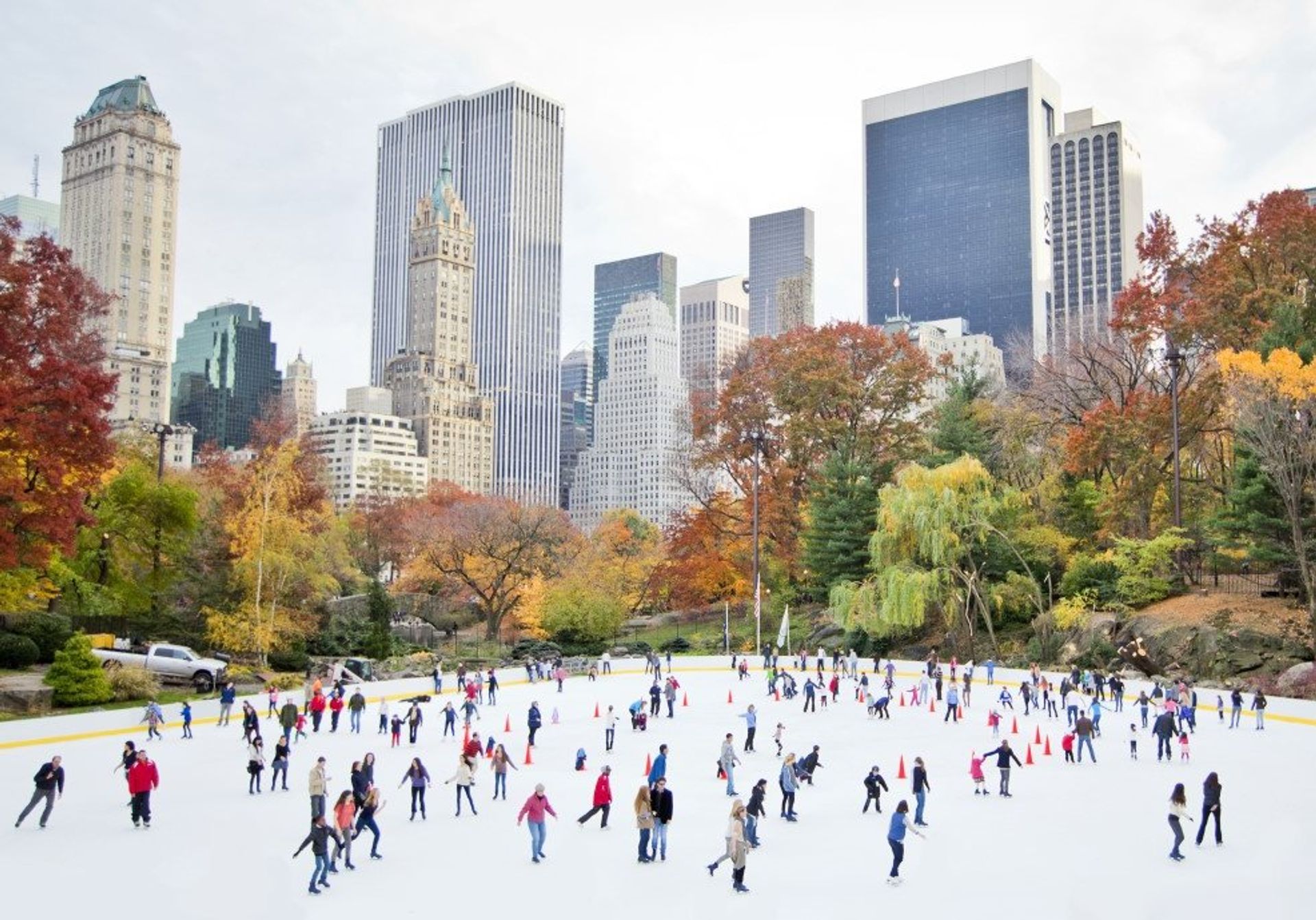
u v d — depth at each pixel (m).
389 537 114.81
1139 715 50.62
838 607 73.56
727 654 82.25
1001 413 89.75
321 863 23.55
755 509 81.19
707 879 24.72
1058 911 22.75
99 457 47.78
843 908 22.84
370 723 48.66
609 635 90.19
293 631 65.25
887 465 88.81
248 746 39.47
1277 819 30.17
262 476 66.38
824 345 92.25
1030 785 35.25
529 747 39.22
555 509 108.19
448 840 27.94
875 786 30.98
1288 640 57.31
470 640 97.69
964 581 72.56
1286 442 57.12
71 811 30.47
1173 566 68.62
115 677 50.28
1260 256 69.44
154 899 22.97
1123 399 77.81
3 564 44.78
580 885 24.19
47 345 47.53
